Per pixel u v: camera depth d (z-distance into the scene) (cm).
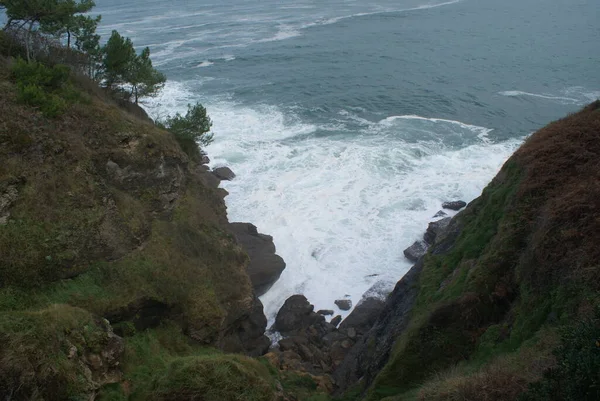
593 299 1458
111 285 1797
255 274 2803
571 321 1453
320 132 4684
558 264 1698
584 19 9544
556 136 2309
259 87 6066
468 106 5372
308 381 2141
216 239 2500
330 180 3816
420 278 2362
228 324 2234
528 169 2238
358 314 2628
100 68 3119
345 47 8062
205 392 1348
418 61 7175
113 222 1944
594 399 1045
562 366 1152
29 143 1850
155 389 1377
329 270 3009
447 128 4784
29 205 1738
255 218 3409
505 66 6762
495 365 1476
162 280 1955
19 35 2689
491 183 2578
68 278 1723
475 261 2114
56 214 1786
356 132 4675
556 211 1842
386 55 7519
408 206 3506
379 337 2294
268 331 2627
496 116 5081
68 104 2173
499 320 1870
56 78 2255
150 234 2109
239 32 9356
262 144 4406
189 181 2731
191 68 6938
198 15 11256
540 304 1680
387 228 3306
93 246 1831
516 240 2000
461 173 3891
